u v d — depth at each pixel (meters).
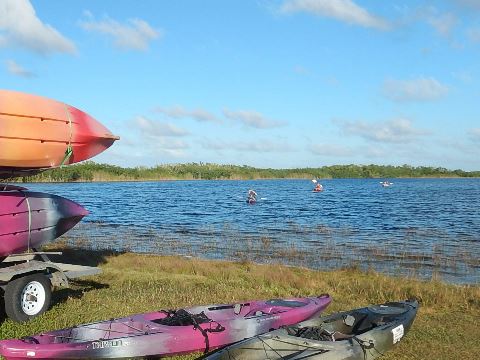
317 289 13.07
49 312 9.84
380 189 104.88
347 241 24.89
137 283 12.99
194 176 190.62
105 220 37.72
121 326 8.08
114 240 25.08
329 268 17.61
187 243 24.00
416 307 9.27
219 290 12.37
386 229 30.88
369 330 8.07
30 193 10.82
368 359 7.54
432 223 35.03
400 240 25.48
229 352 6.91
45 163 11.18
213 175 196.38
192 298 11.34
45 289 9.66
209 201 64.44
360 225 33.41
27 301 9.38
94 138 11.76
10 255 10.38
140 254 19.33
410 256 20.30
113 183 159.25
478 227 32.25
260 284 13.44
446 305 11.57
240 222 35.69
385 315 8.66
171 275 14.32
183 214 43.69
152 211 47.59
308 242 24.44
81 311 10.01
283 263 18.59
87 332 7.80
